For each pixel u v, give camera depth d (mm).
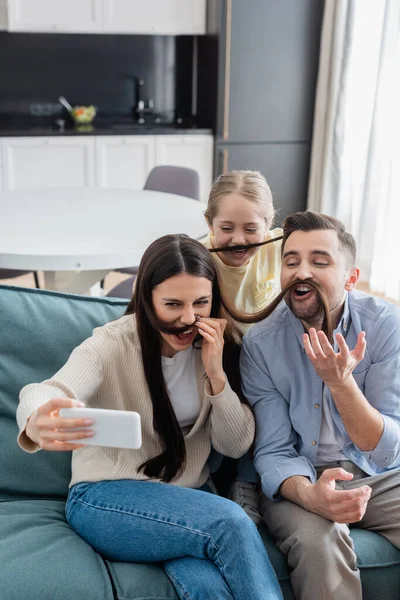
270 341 1838
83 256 2688
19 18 5016
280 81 5148
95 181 5203
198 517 1581
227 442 1794
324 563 1605
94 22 5133
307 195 5406
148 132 5156
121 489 1676
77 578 1536
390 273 4777
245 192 2070
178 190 3953
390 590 1729
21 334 1952
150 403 1760
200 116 5625
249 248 2109
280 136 5254
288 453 1809
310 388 1813
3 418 1929
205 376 1810
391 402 1795
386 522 1773
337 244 1748
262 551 1573
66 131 5070
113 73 5648
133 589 1551
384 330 1822
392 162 4637
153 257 1677
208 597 1515
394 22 4535
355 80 4895
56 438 1456
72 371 1667
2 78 5469
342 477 1635
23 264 2686
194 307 1705
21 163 5055
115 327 1789
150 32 5227
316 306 1757
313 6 5039
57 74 5555
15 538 1640
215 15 5070
